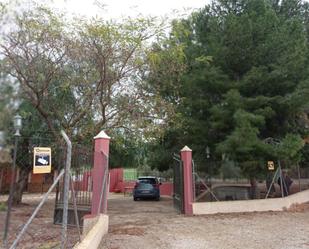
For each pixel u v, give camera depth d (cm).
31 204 2048
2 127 1349
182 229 1084
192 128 1688
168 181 3306
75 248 620
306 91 1548
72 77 1589
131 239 915
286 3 2312
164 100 1722
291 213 1492
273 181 1691
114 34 1479
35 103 1566
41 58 1539
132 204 2180
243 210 1531
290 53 1642
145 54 1536
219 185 1759
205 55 1725
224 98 1628
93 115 1652
